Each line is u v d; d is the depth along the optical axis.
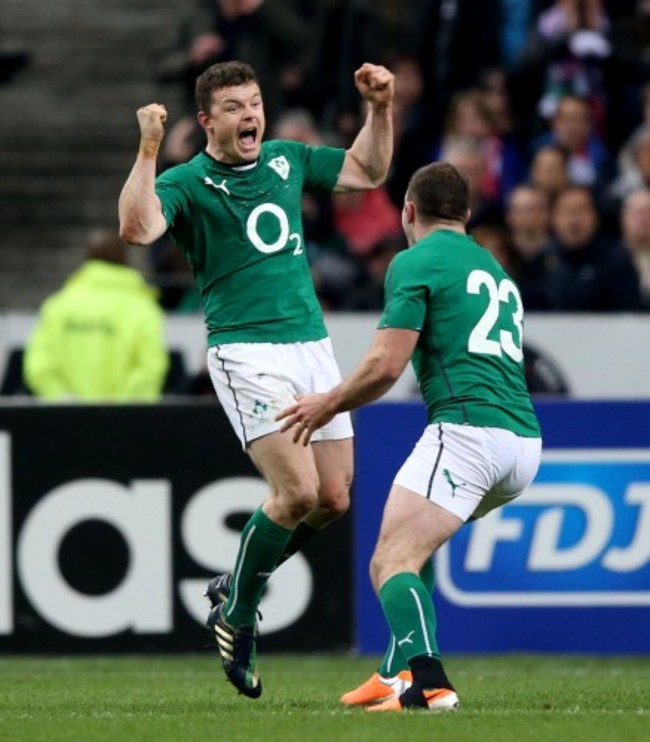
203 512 35.12
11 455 35.09
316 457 25.72
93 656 35.12
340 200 49.12
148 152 24.05
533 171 47.66
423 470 23.83
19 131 59.78
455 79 52.91
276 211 25.42
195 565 35.12
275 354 25.05
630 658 34.94
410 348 23.53
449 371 23.92
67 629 35.12
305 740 20.86
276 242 25.34
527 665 33.81
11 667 33.84
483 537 35.03
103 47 62.03
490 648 35.06
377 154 26.41
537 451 24.44
